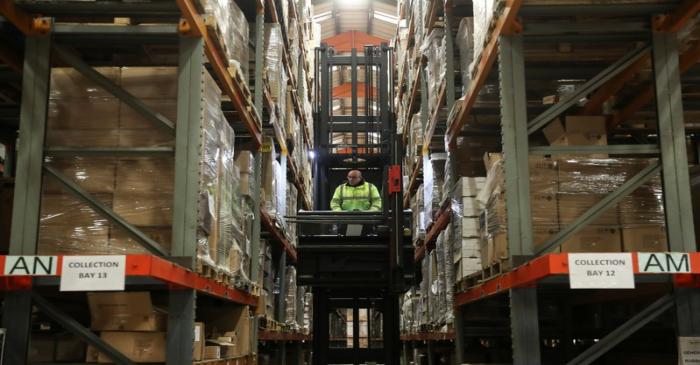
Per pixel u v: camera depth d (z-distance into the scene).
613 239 4.00
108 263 2.99
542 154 4.04
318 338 8.72
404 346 12.40
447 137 6.34
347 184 9.81
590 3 3.87
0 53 4.45
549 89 5.50
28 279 3.46
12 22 3.81
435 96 7.42
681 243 3.70
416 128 9.71
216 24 4.02
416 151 9.66
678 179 3.76
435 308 7.79
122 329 3.66
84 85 3.99
